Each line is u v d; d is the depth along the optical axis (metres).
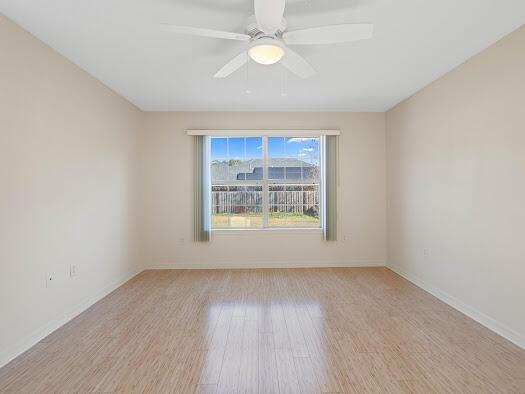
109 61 3.15
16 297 2.44
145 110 4.97
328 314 3.21
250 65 3.26
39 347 2.56
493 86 2.81
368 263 5.14
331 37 2.17
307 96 4.30
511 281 2.63
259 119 5.09
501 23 2.47
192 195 5.05
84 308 3.36
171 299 3.67
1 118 2.31
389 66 3.30
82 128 3.35
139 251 4.88
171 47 2.86
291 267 5.09
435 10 2.29
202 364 2.30
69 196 3.12
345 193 5.12
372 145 5.13
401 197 4.59
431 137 3.79
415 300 3.60
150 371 2.21
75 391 1.99
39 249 2.70
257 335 2.75
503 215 2.71
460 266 3.28
